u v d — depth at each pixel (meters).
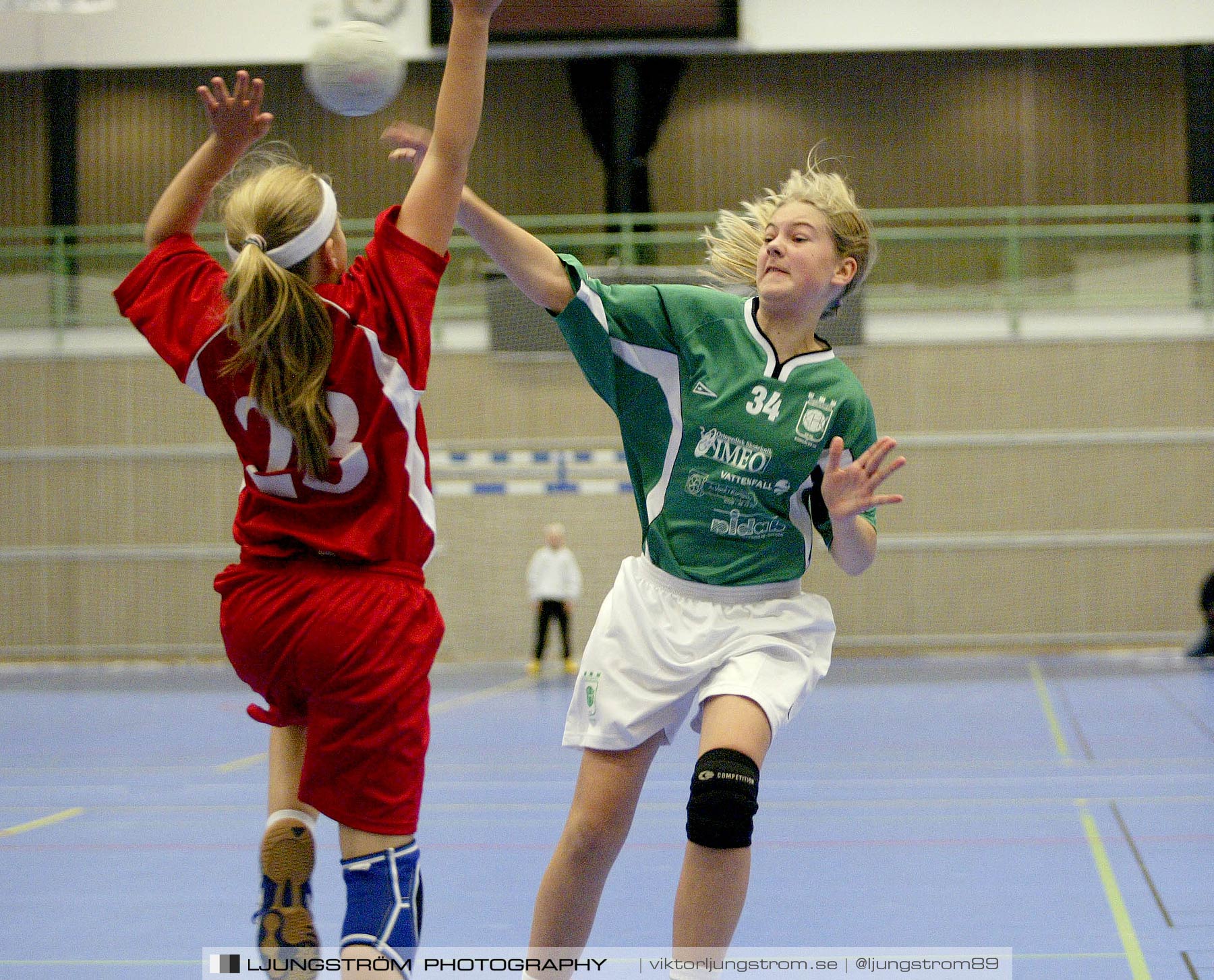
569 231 44.72
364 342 6.02
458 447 42.06
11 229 45.88
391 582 6.14
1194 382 41.44
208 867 12.61
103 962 8.95
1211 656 38.84
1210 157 44.22
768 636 7.11
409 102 44.88
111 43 45.22
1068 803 15.89
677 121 45.16
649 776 18.56
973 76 45.16
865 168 45.22
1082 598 41.56
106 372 42.81
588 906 7.13
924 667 38.38
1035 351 41.72
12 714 28.56
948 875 11.82
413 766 6.13
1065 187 44.97
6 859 13.12
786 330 7.50
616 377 7.50
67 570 42.75
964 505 41.81
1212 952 8.94
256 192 6.18
